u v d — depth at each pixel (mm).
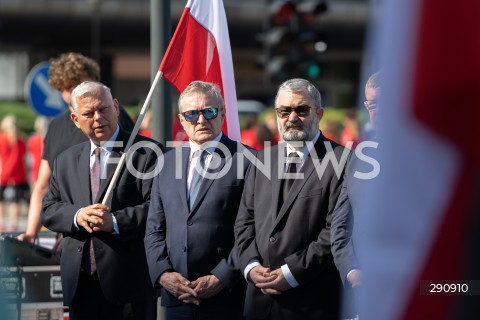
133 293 13625
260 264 12508
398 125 5195
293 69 36719
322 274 12328
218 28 15141
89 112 13594
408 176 5246
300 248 12297
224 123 15273
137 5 77312
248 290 12617
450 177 5191
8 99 86125
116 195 13570
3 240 14273
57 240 15820
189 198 13305
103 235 13508
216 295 12992
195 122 13164
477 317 5324
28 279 14953
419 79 5102
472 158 5145
